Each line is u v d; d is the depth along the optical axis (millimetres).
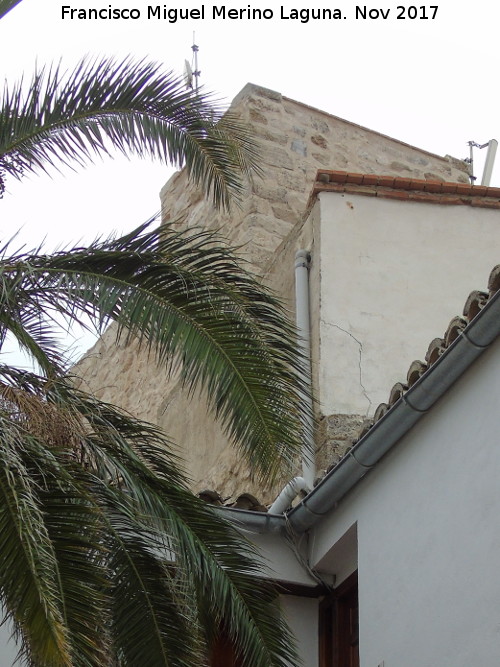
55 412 7988
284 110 19859
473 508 8688
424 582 9055
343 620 10891
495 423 8625
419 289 14383
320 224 14562
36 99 9281
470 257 14797
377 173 20422
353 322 13906
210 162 9695
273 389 8430
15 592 6785
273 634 8453
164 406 17859
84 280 8398
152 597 8117
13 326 8367
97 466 8062
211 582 8562
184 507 8422
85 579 7340
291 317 14500
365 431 10523
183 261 8688
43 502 7461
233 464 14906
